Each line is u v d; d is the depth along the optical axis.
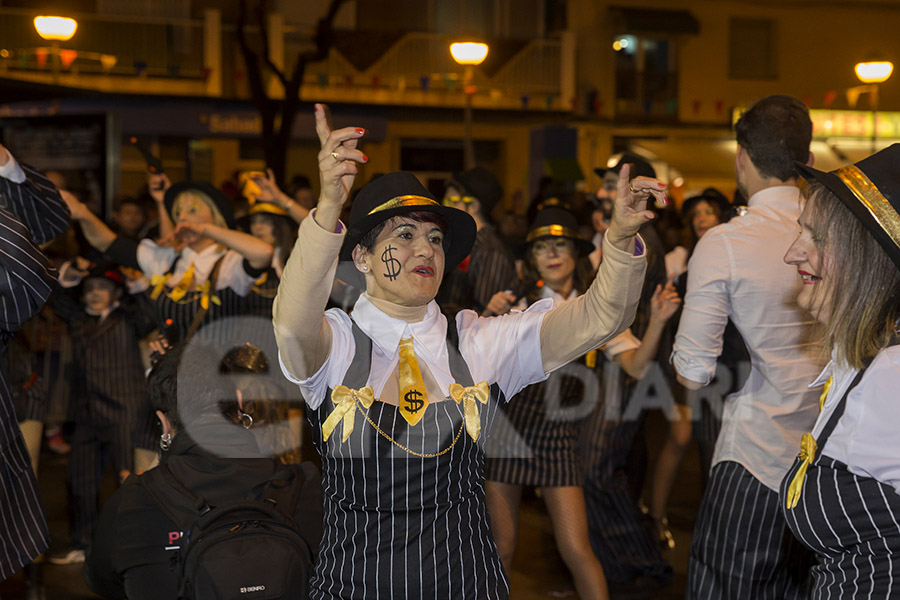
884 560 1.77
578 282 3.98
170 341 4.07
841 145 19.09
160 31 16.77
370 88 18.00
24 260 2.62
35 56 15.99
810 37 20.06
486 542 2.10
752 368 2.78
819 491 1.83
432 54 18.36
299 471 2.46
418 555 2.00
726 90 19.91
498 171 18.97
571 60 18.92
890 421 1.73
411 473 2.00
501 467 3.55
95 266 4.64
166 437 2.46
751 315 2.73
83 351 4.54
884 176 1.76
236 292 4.06
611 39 19.22
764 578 2.72
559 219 3.93
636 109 19.61
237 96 17.25
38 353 4.93
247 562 2.13
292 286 1.83
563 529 3.58
